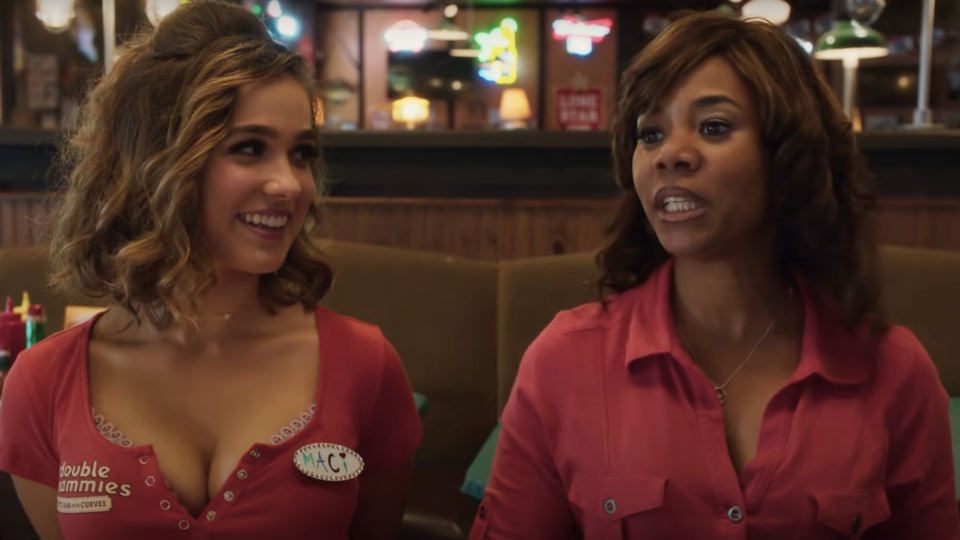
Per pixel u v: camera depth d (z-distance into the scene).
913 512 1.07
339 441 1.10
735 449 1.04
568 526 1.18
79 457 1.03
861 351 1.05
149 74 1.07
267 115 1.05
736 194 0.98
